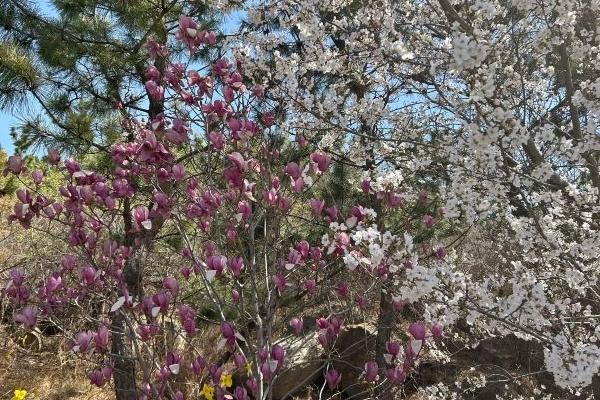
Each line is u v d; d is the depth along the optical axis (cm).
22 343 500
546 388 482
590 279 316
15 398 412
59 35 436
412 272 221
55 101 443
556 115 470
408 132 452
